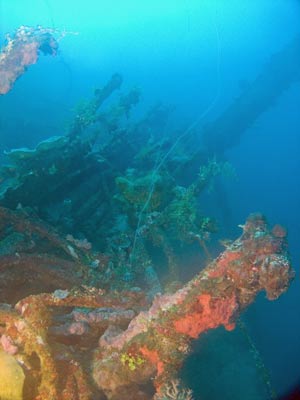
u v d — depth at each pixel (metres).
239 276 2.15
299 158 24.86
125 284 3.65
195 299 2.29
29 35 3.29
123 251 4.07
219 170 5.65
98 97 6.51
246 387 3.42
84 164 5.84
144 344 2.51
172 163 7.22
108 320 3.11
